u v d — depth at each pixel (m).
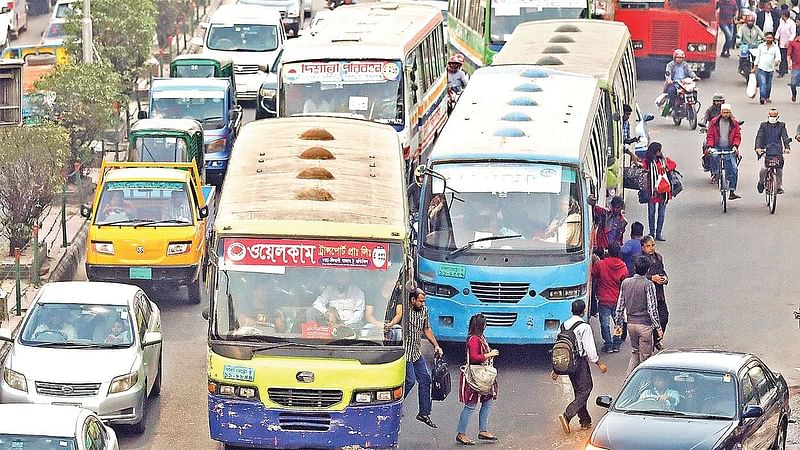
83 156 43.19
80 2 53.66
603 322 29.59
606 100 37.19
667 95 53.59
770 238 38.84
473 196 29.12
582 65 38.72
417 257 29.30
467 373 24.44
